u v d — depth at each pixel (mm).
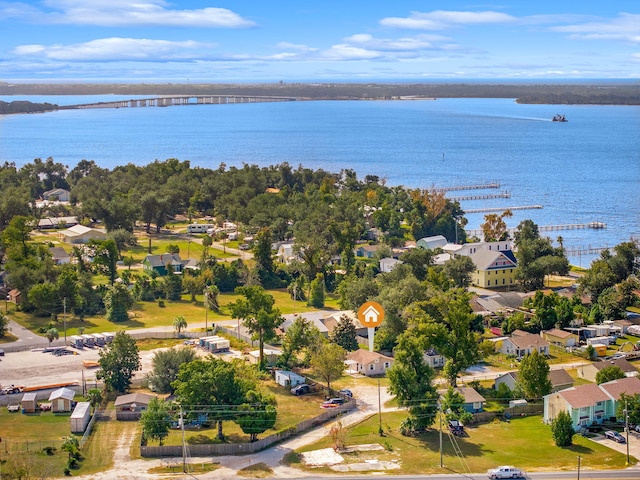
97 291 168625
